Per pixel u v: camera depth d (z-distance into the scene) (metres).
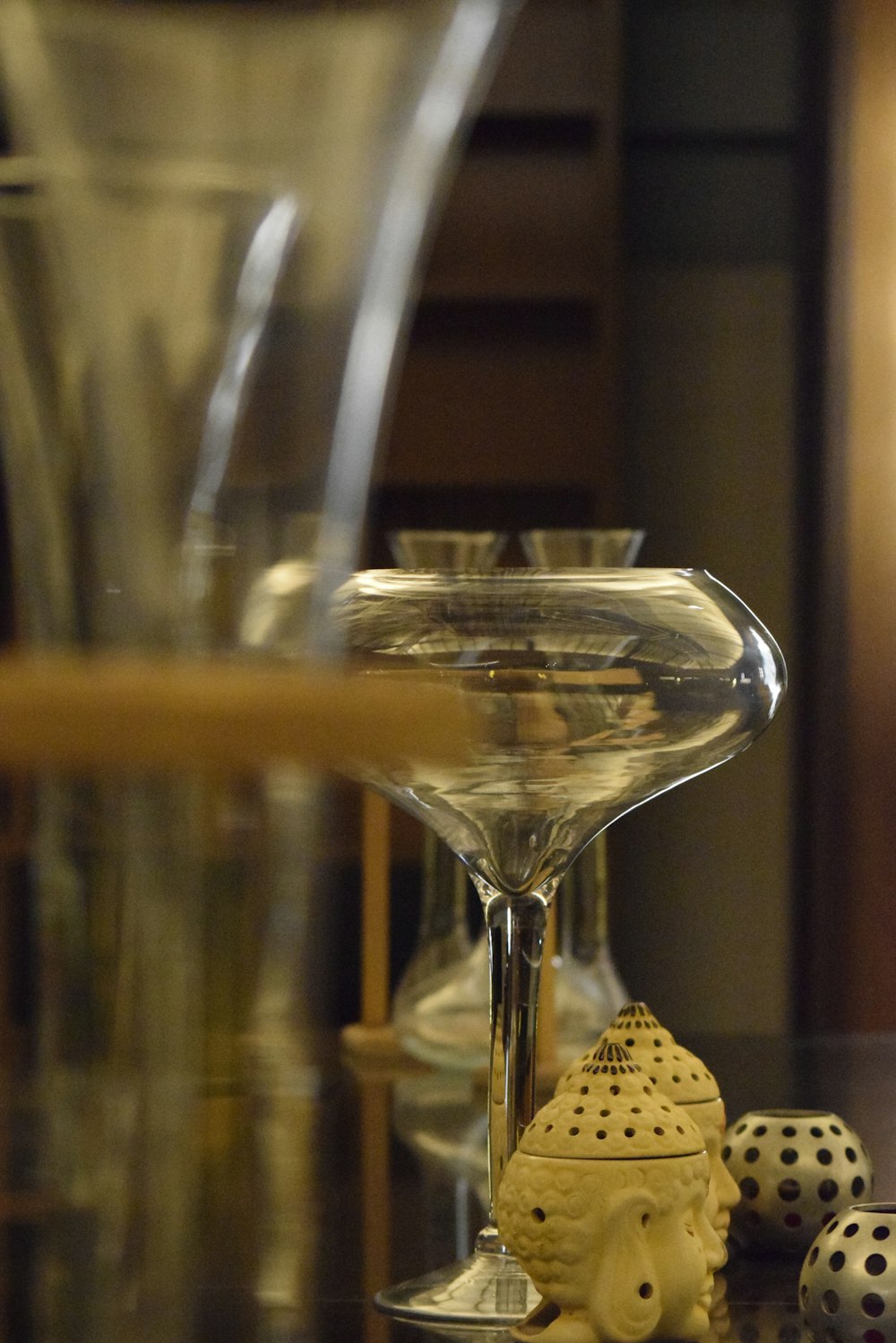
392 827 4.45
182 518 0.70
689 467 5.34
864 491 4.73
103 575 0.70
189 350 0.70
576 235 4.98
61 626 0.70
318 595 0.71
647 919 5.36
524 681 1.19
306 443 0.71
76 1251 0.68
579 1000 1.95
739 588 5.34
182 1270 0.68
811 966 4.88
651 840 5.36
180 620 0.69
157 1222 0.68
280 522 0.71
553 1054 1.91
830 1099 1.85
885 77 4.70
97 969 0.67
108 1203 0.68
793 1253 1.39
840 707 4.75
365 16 0.70
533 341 5.09
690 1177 1.17
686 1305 1.17
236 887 0.67
